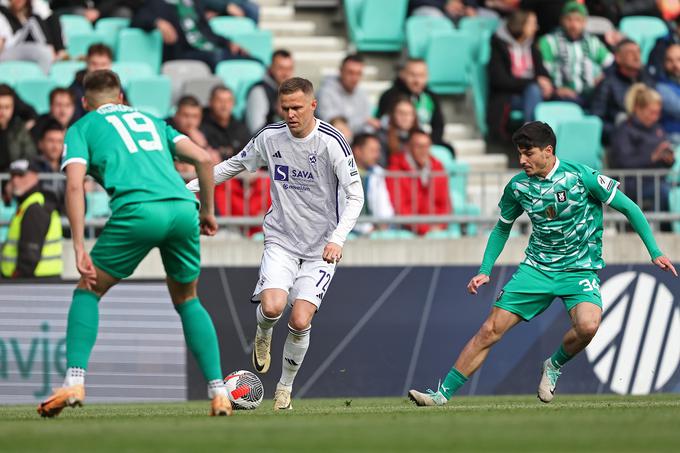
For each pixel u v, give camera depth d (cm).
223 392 2239
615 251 4328
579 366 3875
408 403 3209
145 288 3647
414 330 3819
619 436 1644
